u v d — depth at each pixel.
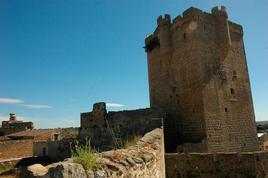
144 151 8.23
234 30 29.88
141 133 23.17
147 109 25.89
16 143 32.41
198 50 25.84
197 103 25.27
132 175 5.86
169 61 29.52
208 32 27.25
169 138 27.39
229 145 25.28
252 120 28.33
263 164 18.14
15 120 54.72
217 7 28.30
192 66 26.25
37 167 4.00
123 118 26.61
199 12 27.09
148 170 7.43
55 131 43.56
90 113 29.09
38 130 43.59
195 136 25.06
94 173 4.47
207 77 25.64
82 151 4.79
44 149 29.92
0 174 19.94
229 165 18.59
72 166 4.17
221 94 26.27
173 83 28.69
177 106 27.78
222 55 27.59
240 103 27.80
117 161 5.64
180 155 19.81
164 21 30.00
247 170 18.08
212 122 24.64
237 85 28.19
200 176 19.08
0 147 30.36
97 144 26.25
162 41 29.81
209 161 19.09
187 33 27.11
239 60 29.33
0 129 49.97
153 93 31.98
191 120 25.75
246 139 27.02
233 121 26.45
